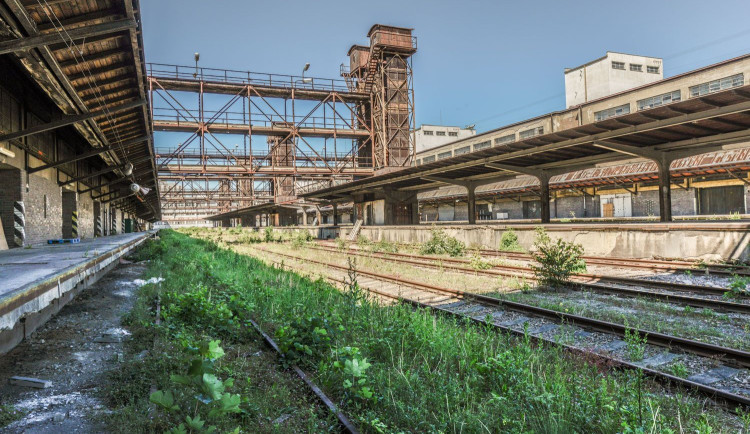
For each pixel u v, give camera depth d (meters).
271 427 4.09
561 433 3.94
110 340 6.65
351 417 4.36
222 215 112.38
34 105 15.39
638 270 13.99
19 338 6.49
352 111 53.88
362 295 9.30
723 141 16.83
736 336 6.96
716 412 4.54
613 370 5.60
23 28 7.48
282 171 48.38
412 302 9.98
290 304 8.89
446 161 24.81
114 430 3.92
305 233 35.69
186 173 45.19
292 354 5.77
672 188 33.75
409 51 54.00
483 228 23.36
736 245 13.27
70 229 22.42
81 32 7.98
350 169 51.62
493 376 5.10
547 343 6.67
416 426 4.21
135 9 8.47
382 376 5.21
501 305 9.49
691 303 9.15
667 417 4.31
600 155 20.97
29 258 9.39
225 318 7.27
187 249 23.14
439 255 20.42
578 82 49.25
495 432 4.14
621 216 37.09
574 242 18.53
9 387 4.89
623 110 38.38
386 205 38.38
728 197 30.59
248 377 5.11
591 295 10.51
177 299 8.23
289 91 50.09
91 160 25.94
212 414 3.30
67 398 4.61
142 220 95.62
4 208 14.25
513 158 21.69
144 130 19.78
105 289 11.25
